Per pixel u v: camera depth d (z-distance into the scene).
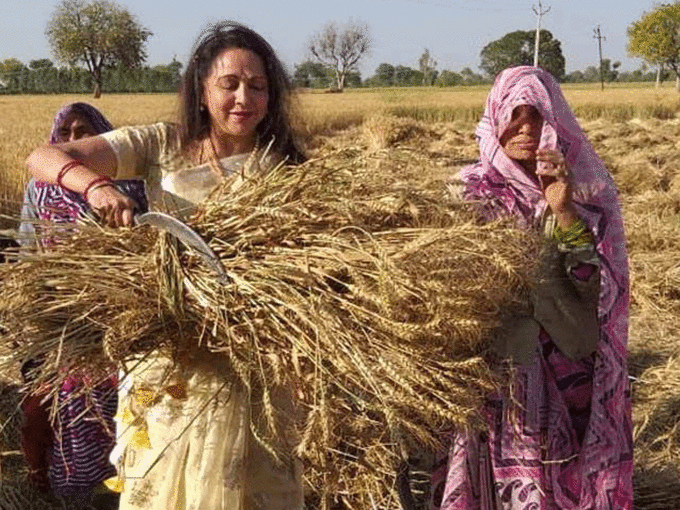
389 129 22.20
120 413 2.98
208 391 2.83
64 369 2.71
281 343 2.60
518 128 3.14
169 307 2.63
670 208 11.24
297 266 2.59
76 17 89.75
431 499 3.34
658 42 78.94
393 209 2.73
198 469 2.85
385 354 2.54
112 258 2.70
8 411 4.58
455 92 65.50
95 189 2.77
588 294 3.19
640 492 4.21
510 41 104.38
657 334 6.64
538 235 3.06
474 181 3.18
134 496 2.92
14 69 103.75
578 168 3.18
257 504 2.96
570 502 3.26
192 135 3.00
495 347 3.08
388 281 2.50
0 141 17.44
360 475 2.94
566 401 3.24
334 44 87.06
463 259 2.66
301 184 2.75
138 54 91.62
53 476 3.88
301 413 2.88
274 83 3.00
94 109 4.27
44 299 2.69
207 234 2.70
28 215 3.96
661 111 35.31
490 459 3.20
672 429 4.84
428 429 2.80
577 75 133.12
